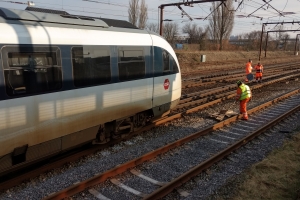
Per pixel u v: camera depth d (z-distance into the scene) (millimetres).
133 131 8727
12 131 5234
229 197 5531
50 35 5789
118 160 7062
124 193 5609
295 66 35781
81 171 6438
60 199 5234
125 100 7707
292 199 5477
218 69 30672
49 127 5891
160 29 22422
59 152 6418
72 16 6672
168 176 6344
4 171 5492
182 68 28547
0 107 4996
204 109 12328
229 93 15570
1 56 4984
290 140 8664
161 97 9203
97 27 6973
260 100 14289
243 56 48219
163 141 8383
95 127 7113
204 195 5621
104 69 6961
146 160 7004
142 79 8203
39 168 6215
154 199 5352
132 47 7746
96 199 5375
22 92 5328
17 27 5316
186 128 9664
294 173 6508
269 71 28656
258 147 8148
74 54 6223
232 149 7715
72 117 6332
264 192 5707
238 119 10883
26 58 5363
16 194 5457
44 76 5684
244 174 6438
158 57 8828
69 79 6156
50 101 5824
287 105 13156
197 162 7066
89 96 6641
